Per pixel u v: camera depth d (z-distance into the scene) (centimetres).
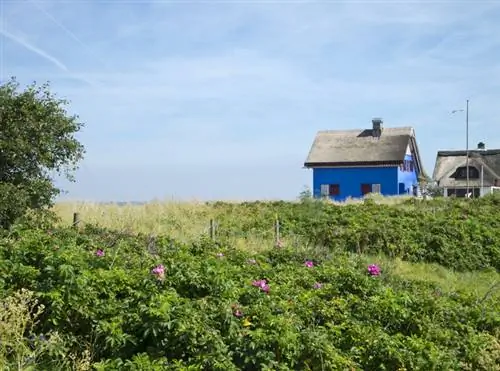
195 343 629
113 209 2106
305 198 2569
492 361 742
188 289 776
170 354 635
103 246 1038
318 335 686
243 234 1869
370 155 5297
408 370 677
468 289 1334
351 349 693
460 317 861
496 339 795
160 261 863
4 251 796
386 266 1445
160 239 1233
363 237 1873
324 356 657
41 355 614
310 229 2034
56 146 1482
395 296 860
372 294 898
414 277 1454
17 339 588
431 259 1809
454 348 758
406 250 1823
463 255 1834
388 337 716
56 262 739
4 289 697
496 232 2042
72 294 687
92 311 684
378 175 5262
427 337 768
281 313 736
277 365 624
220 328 673
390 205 2762
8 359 586
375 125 5519
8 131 1418
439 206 2753
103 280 736
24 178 1440
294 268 1056
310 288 920
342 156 5372
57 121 1484
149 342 655
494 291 1327
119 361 604
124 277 753
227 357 620
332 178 5391
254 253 1283
